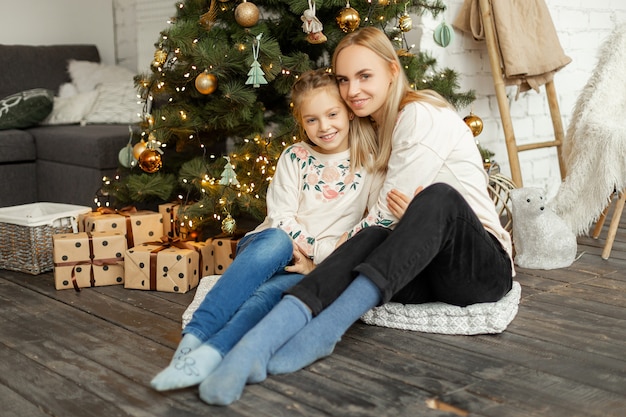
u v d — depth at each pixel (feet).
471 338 5.96
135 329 6.33
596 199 8.83
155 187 9.06
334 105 6.27
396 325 6.18
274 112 9.61
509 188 9.11
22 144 11.34
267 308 5.50
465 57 10.43
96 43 15.51
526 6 10.06
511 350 5.67
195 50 7.95
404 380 5.08
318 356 5.23
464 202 5.55
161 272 7.52
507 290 6.16
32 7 14.70
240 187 8.24
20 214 8.69
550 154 11.95
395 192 5.89
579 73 12.17
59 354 5.73
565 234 8.32
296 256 6.16
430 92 6.26
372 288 5.16
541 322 6.36
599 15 12.32
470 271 5.73
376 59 6.11
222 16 8.54
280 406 4.66
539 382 5.04
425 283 6.08
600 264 8.43
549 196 12.00
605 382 5.04
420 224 5.28
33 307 7.05
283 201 6.54
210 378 4.69
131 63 15.28
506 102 10.01
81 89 13.53
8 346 5.93
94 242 7.73
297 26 8.80
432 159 5.94
